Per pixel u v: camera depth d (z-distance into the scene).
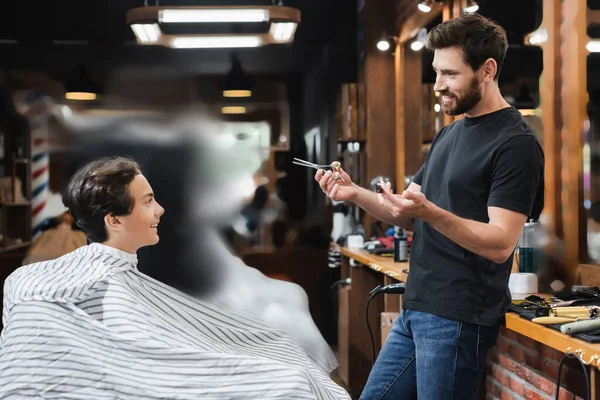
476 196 2.12
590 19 2.81
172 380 1.65
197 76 6.51
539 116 3.09
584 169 2.80
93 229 1.83
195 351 1.66
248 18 4.98
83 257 1.81
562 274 2.88
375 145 5.61
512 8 3.30
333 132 6.51
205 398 1.64
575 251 2.79
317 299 6.05
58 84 6.47
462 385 2.14
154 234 1.89
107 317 1.70
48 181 6.40
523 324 2.10
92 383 1.65
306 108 6.53
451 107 2.14
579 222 2.79
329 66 6.51
